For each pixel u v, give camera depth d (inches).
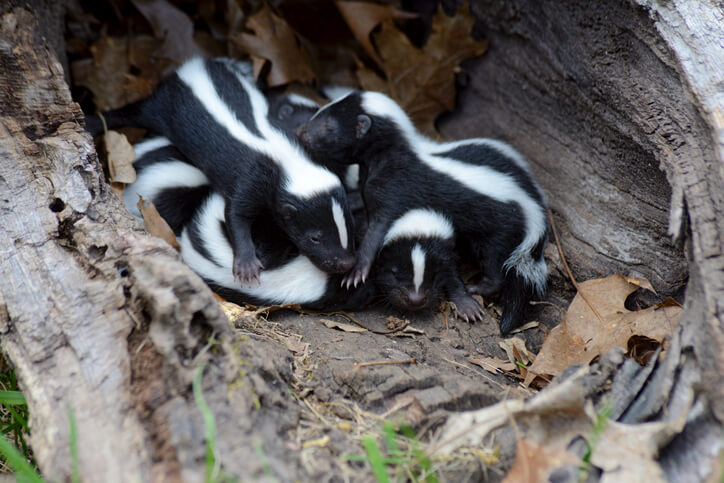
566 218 231.8
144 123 234.8
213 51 287.7
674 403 132.0
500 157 234.8
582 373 142.2
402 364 170.2
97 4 283.9
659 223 204.4
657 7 179.6
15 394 154.8
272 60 277.9
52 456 121.3
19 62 175.2
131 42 274.1
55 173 166.1
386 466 129.8
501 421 135.0
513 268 224.7
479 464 131.3
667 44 175.9
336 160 241.3
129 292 140.5
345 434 137.8
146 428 121.6
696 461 121.6
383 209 231.1
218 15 296.5
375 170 236.8
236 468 115.6
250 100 230.1
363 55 310.0
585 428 131.1
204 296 133.8
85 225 155.5
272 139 220.2
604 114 214.1
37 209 159.2
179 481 113.5
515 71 258.8
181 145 226.8
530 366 201.0
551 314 225.5
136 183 221.6
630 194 212.5
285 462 122.6
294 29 308.7
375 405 151.7
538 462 125.2
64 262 151.1
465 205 227.8
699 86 164.7
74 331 137.4
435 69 283.3
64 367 133.2
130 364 130.8
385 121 233.1
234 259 212.7
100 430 122.5
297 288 216.1
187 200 228.1
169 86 231.6
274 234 225.6
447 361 195.6
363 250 225.3
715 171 151.5
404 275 220.2
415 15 292.5
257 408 131.3
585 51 216.1
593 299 207.2
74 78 265.9
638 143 199.9
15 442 159.8
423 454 132.0
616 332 195.6
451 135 289.3
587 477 125.3
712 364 127.3
